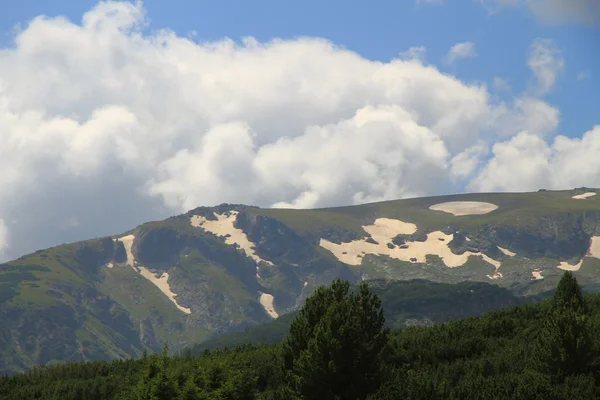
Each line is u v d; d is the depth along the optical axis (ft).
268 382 214.48
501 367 197.77
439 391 172.86
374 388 168.66
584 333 180.65
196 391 172.45
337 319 171.01
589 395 165.89
